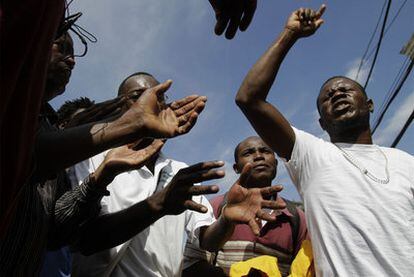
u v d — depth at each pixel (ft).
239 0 5.33
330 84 9.96
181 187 6.45
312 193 8.24
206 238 8.38
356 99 9.62
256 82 8.44
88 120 7.98
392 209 7.69
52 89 6.71
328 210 7.88
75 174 8.09
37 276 5.17
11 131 3.13
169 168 9.05
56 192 6.29
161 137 4.40
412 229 7.54
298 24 8.55
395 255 7.25
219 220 8.17
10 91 2.91
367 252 7.29
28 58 3.07
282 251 9.52
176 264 8.09
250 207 6.96
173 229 8.30
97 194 6.09
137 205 6.66
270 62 8.51
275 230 9.68
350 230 7.55
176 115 4.78
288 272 9.39
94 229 6.67
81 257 7.79
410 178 8.30
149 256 7.78
